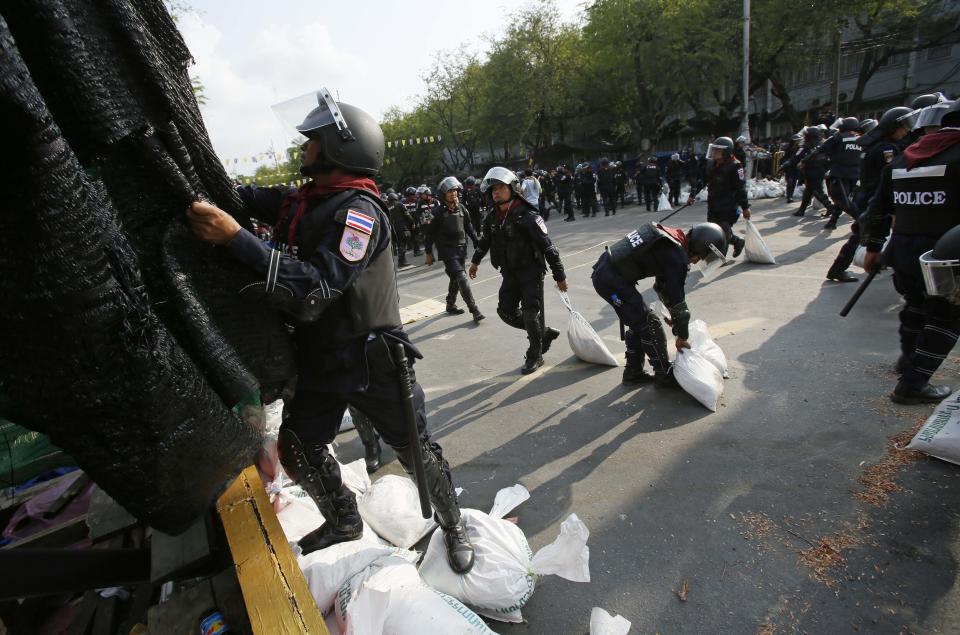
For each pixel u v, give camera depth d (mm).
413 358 1911
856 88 27969
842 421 2973
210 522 1739
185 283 1265
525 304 4113
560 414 3523
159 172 1218
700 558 2168
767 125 31250
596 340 4152
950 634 1728
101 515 1919
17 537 2094
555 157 33750
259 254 1367
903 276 3061
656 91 24312
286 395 1682
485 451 3193
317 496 1995
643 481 2705
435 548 2076
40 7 943
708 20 22844
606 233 11617
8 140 815
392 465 3148
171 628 1406
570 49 26969
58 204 865
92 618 1858
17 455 2268
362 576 1685
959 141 2740
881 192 3320
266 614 1327
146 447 1081
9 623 1787
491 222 4168
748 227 6648
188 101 1366
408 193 14008
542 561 1952
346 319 1667
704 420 3193
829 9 20719
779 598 1938
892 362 3568
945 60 27484
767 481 2574
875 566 2010
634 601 2002
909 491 2363
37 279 877
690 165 17219
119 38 1115
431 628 1504
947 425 2518
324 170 1664
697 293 5777
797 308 4891
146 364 1031
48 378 951
